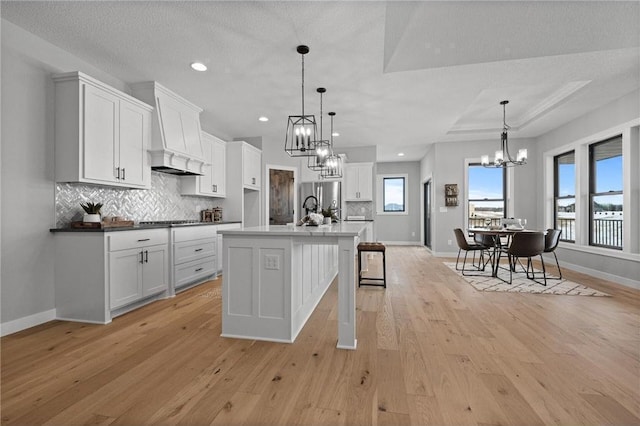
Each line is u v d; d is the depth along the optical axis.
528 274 4.76
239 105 4.43
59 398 1.59
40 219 2.71
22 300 2.57
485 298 3.50
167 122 3.74
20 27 2.54
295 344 2.27
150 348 2.20
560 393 1.63
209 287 4.04
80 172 2.75
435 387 1.69
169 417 1.44
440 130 5.77
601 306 3.18
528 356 2.06
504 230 4.64
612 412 1.47
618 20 2.81
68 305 2.79
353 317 2.19
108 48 2.90
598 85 3.74
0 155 2.42
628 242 4.02
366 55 3.02
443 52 3.20
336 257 4.66
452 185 6.76
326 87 3.79
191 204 4.91
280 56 3.05
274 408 1.51
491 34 3.08
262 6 2.32
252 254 2.38
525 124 5.61
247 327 2.39
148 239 3.21
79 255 2.76
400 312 3.01
